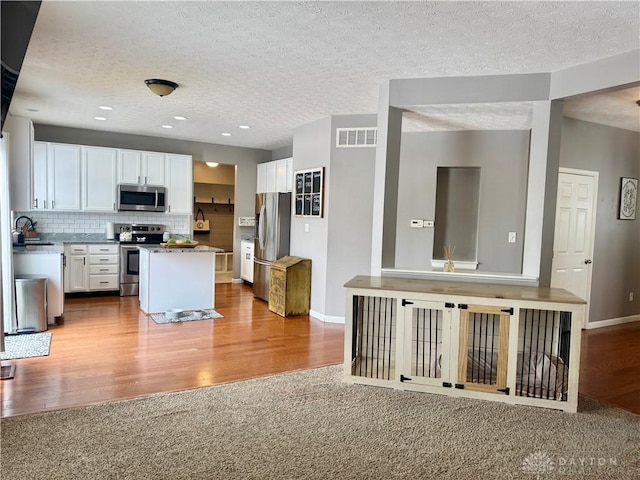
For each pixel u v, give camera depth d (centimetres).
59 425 264
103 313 550
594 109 457
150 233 714
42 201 618
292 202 622
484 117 444
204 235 954
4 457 229
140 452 237
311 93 437
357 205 530
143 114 549
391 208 396
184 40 314
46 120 601
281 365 386
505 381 313
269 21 281
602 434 273
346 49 323
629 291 578
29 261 476
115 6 264
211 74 386
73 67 374
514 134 511
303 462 233
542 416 296
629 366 408
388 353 381
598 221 542
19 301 451
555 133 367
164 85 407
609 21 266
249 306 620
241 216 816
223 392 322
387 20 274
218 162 779
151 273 548
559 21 268
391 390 333
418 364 353
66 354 394
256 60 349
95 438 250
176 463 228
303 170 590
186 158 723
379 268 393
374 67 359
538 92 365
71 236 670
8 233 436
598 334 517
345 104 476
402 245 550
